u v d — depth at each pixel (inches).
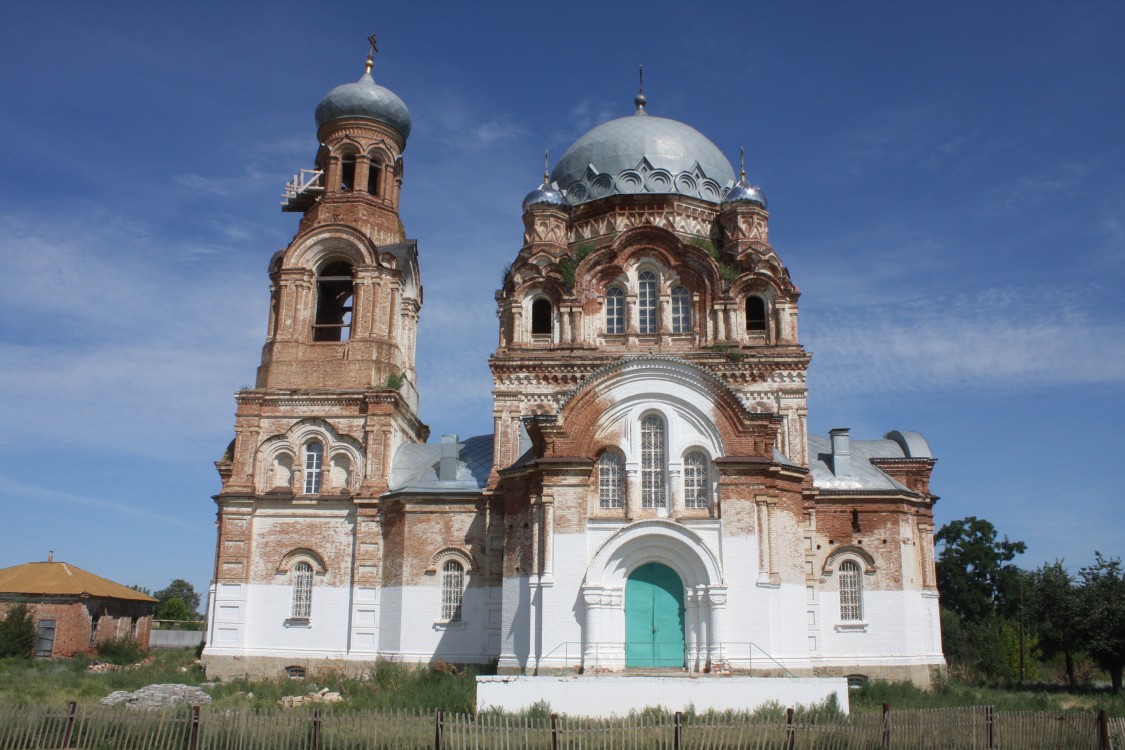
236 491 1881.2
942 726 1032.2
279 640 1824.6
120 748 1003.3
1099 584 2000.5
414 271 2169.0
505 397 1823.3
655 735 1011.9
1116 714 1423.5
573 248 2032.5
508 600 1585.9
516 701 1233.4
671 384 1549.0
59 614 2345.0
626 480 1519.4
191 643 3196.4
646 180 2054.6
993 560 3425.2
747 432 1519.4
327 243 2036.2
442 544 1782.7
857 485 1888.5
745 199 1977.1
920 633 1839.3
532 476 1569.9
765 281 1845.5
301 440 1924.2
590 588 1461.6
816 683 1252.5
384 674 1640.0
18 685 1600.6
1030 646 2832.2
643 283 1878.7
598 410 1551.4
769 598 1450.5
